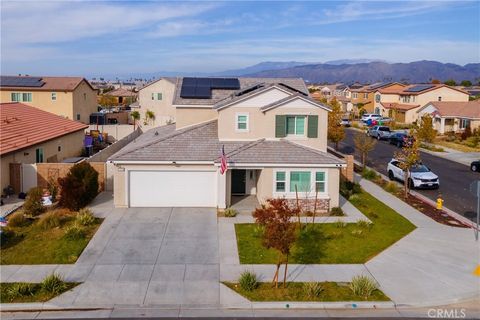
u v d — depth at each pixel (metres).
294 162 23.73
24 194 25.53
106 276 16.16
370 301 14.52
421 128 49.00
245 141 25.91
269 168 23.86
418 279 16.20
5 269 16.56
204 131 26.52
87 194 23.73
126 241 19.48
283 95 25.95
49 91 56.81
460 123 58.25
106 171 27.48
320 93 119.81
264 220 14.87
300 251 18.62
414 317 13.76
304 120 26.05
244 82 31.39
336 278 16.20
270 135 25.84
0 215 22.52
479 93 103.00
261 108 25.53
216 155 24.56
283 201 15.23
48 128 34.38
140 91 66.81
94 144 46.62
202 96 29.12
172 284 15.59
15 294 14.48
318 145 26.20
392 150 47.50
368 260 17.86
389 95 83.31
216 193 24.55
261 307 14.20
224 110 25.73
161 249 18.69
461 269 17.11
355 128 68.12
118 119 67.56
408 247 19.25
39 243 18.95
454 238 20.44
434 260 17.92
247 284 15.20
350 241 19.83
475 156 43.75
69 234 19.56
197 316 13.59
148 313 13.74
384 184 31.09
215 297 14.72
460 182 32.78
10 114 33.38
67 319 13.34
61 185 23.48
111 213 23.17
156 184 24.42
